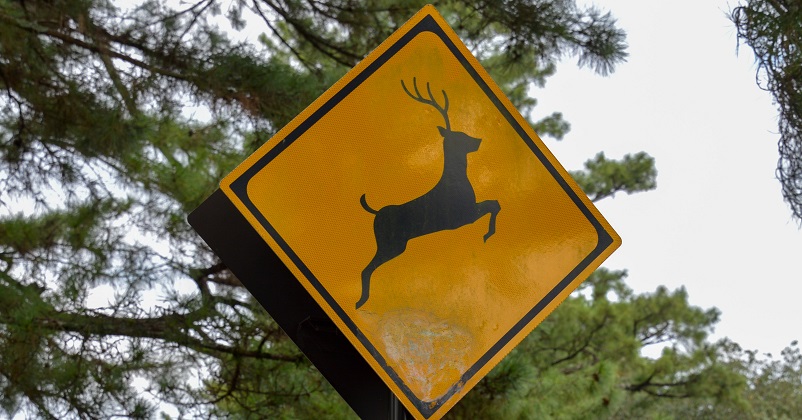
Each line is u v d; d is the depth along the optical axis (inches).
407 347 90.0
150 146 291.6
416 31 94.8
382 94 93.2
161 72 242.5
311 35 279.7
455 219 92.6
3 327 216.1
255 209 89.9
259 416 239.0
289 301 96.6
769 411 978.7
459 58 95.0
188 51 239.8
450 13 285.3
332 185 91.2
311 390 248.2
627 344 620.1
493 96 95.0
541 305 92.8
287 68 253.4
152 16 245.0
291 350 249.6
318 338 95.9
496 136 94.7
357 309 89.8
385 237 91.1
